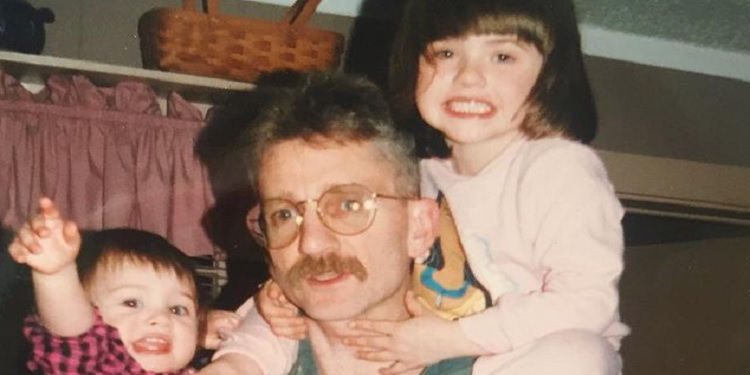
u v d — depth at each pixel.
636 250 1.97
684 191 1.81
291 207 1.03
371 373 1.06
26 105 1.38
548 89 1.20
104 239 1.23
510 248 1.14
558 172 1.14
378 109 1.07
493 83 1.18
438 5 1.20
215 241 1.42
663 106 2.02
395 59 1.24
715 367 1.88
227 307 1.42
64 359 1.11
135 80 1.42
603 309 1.08
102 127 1.41
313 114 1.04
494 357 1.05
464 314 1.12
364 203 1.02
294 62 1.40
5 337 1.31
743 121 2.10
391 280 1.04
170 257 1.24
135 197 1.41
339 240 1.01
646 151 1.98
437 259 1.16
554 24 1.20
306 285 1.02
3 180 1.35
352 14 1.78
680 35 2.03
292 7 1.46
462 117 1.18
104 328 1.14
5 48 1.40
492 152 1.20
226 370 1.06
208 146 1.44
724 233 1.98
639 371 1.91
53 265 1.06
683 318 1.93
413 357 1.04
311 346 1.09
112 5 1.62
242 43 1.38
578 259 1.10
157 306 1.20
